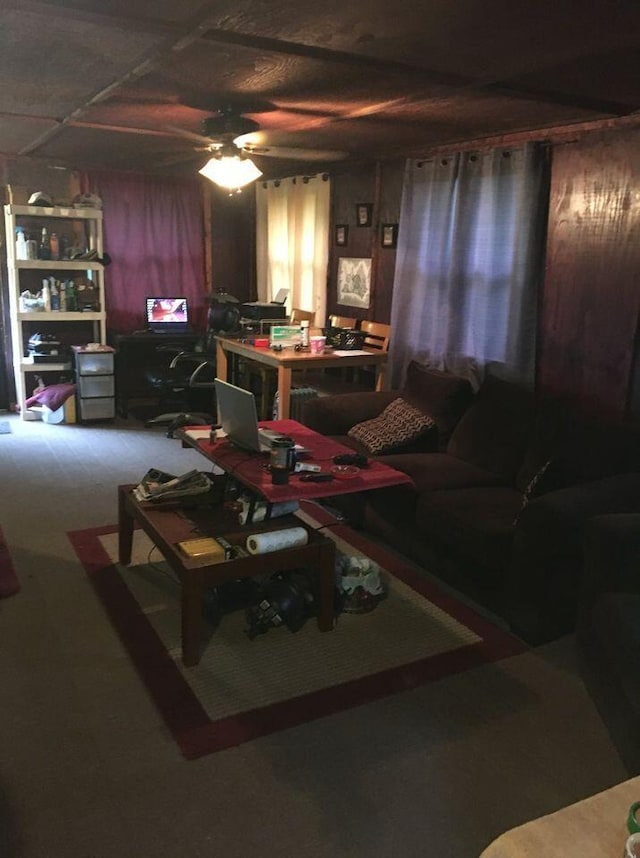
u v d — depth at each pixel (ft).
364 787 6.63
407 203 15.44
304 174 19.85
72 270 20.17
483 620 9.78
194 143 15.03
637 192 10.71
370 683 8.24
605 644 7.08
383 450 12.88
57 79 9.38
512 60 7.91
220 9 6.41
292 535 8.84
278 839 6.00
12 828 5.99
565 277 12.11
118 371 20.33
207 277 22.71
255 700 7.84
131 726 7.33
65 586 10.23
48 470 15.30
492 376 13.07
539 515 8.77
